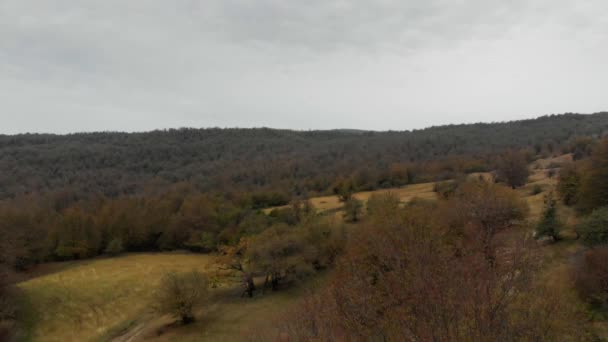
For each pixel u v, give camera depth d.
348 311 14.09
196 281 42.12
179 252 76.19
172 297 39.25
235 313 40.06
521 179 74.50
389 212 41.25
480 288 11.50
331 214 74.44
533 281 14.07
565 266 27.73
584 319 17.48
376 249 22.05
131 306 46.47
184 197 99.56
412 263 15.24
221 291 48.97
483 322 10.42
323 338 14.54
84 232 70.62
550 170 84.94
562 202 53.41
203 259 67.88
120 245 72.19
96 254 73.31
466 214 37.59
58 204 100.38
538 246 17.22
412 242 19.47
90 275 55.62
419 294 11.70
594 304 21.95
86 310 45.00
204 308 43.12
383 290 15.37
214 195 102.62
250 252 46.28
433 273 12.92
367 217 56.59
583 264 24.47
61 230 70.25
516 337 10.96
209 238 72.00
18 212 67.69
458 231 35.62
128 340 38.22
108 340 39.03
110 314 44.59
